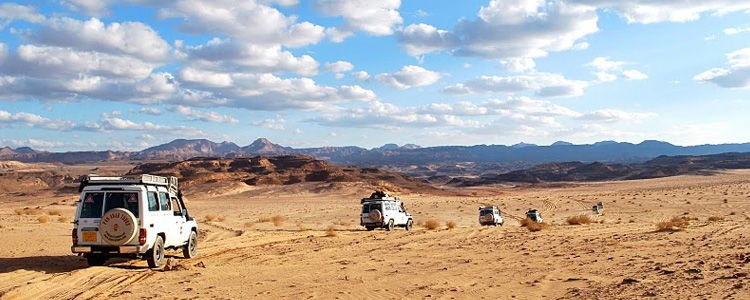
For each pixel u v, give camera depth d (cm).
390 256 1830
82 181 1512
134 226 1445
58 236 2516
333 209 7156
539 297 1065
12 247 2050
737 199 7256
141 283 1303
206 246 2222
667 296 988
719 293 984
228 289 1218
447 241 2364
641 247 1856
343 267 1566
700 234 2272
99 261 1567
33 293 1179
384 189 13925
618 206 7406
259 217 5428
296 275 1420
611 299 995
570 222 3831
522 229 3081
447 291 1152
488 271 1428
